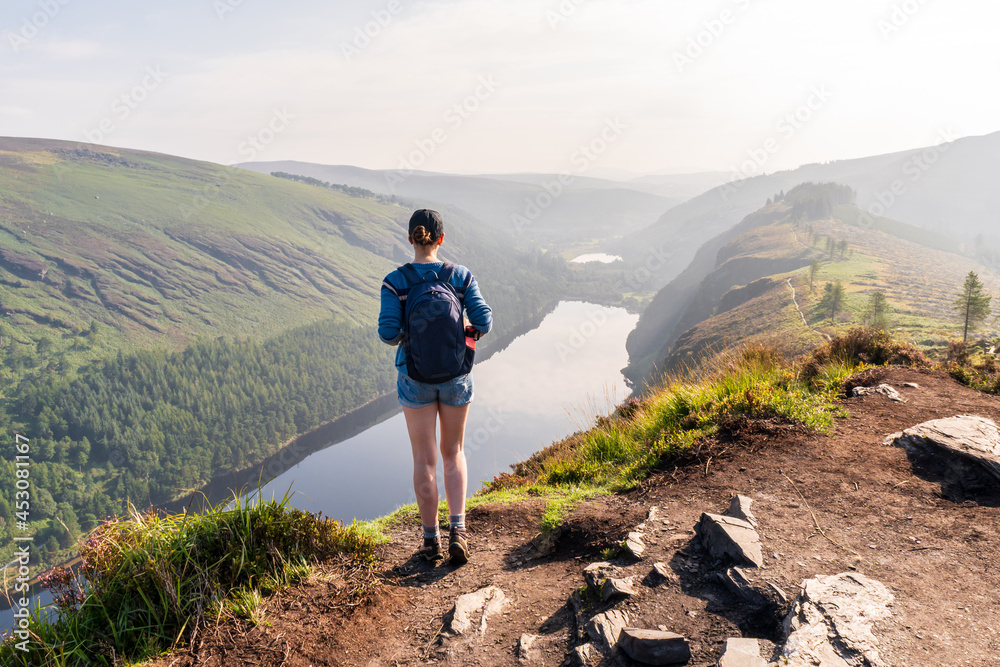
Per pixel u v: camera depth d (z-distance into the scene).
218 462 143.62
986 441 3.62
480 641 2.46
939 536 2.72
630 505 3.73
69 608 2.58
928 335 80.94
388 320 3.01
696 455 4.26
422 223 3.15
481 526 4.02
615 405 6.98
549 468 5.70
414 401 3.13
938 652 1.86
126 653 2.40
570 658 2.22
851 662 1.83
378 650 2.49
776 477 3.64
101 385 160.12
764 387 4.99
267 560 2.97
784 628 2.08
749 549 2.63
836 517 3.01
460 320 3.05
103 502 117.88
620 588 2.53
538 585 2.97
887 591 2.24
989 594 2.19
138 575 2.61
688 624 2.26
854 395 5.31
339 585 2.90
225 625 2.52
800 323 102.94
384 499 118.94
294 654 2.38
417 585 3.12
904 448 3.85
